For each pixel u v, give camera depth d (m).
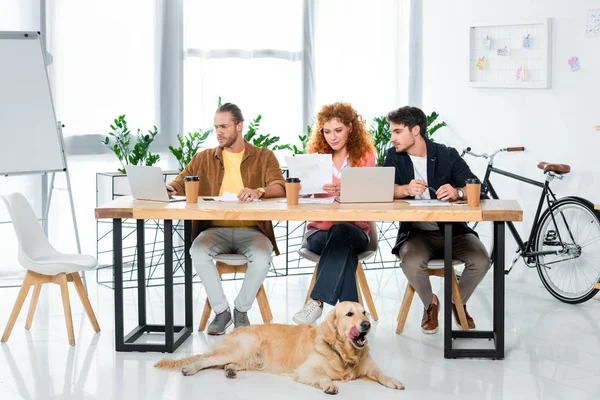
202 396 3.21
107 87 5.55
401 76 6.32
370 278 5.48
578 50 4.97
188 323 4.12
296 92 6.10
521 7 5.28
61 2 5.34
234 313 4.07
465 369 3.54
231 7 5.84
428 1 6.00
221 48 5.84
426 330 4.09
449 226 3.62
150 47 5.66
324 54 6.15
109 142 5.53
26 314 4.50
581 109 4.97
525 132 5.32
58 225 5.49
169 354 3.75
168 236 3.71
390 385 3.29
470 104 5.70
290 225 6.09
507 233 5.48
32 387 3.32
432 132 5.81
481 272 3.96
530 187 5.30
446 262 3.64
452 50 5.80
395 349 3.84
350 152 4.27
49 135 4.75
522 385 3.34
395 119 4.10
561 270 5.09
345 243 3.92
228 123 4.20
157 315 4.50
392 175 3.76
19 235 3.97
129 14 5.57
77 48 5.44
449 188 3.83
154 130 5.69
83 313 4.50
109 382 3.38
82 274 4.98
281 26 6.01
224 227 4.17
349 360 3.30
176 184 4.21
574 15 4.98
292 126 6.11
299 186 3.74
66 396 3.22
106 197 5.23
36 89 4.73
